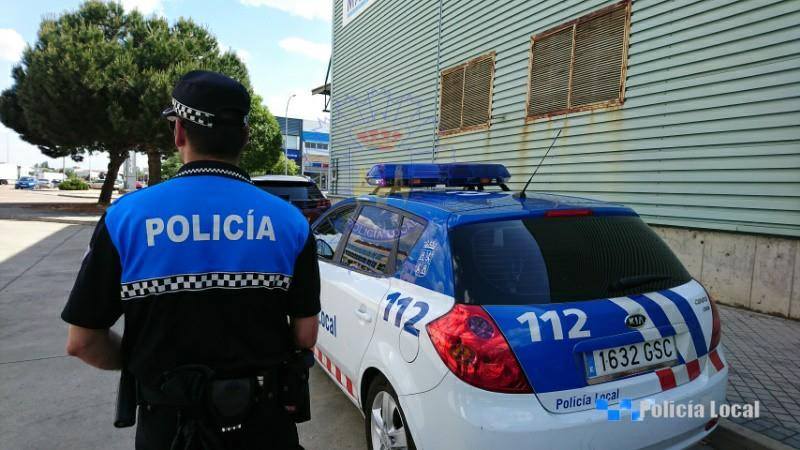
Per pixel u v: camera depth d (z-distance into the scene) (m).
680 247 5.42
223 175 1.24
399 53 10.89
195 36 18.23
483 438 1.65
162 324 1.15
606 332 1.83
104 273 1.12
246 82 19.75
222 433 1.20
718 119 5.04
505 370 1.69
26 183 47.56
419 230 2.30
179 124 1.27
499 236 2.06
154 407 1.20
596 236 2.16
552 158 7.04
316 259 1.35
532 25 7.33
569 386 1.74
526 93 7.47
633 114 5.88
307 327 1.36
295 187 9.28
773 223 4.64
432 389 1.83
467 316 1.80
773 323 4.41
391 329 2.13
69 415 3.03
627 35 5.90
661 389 1.91
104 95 16.02
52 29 16.48
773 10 4.58
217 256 1.17
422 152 10.16
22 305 5.47
